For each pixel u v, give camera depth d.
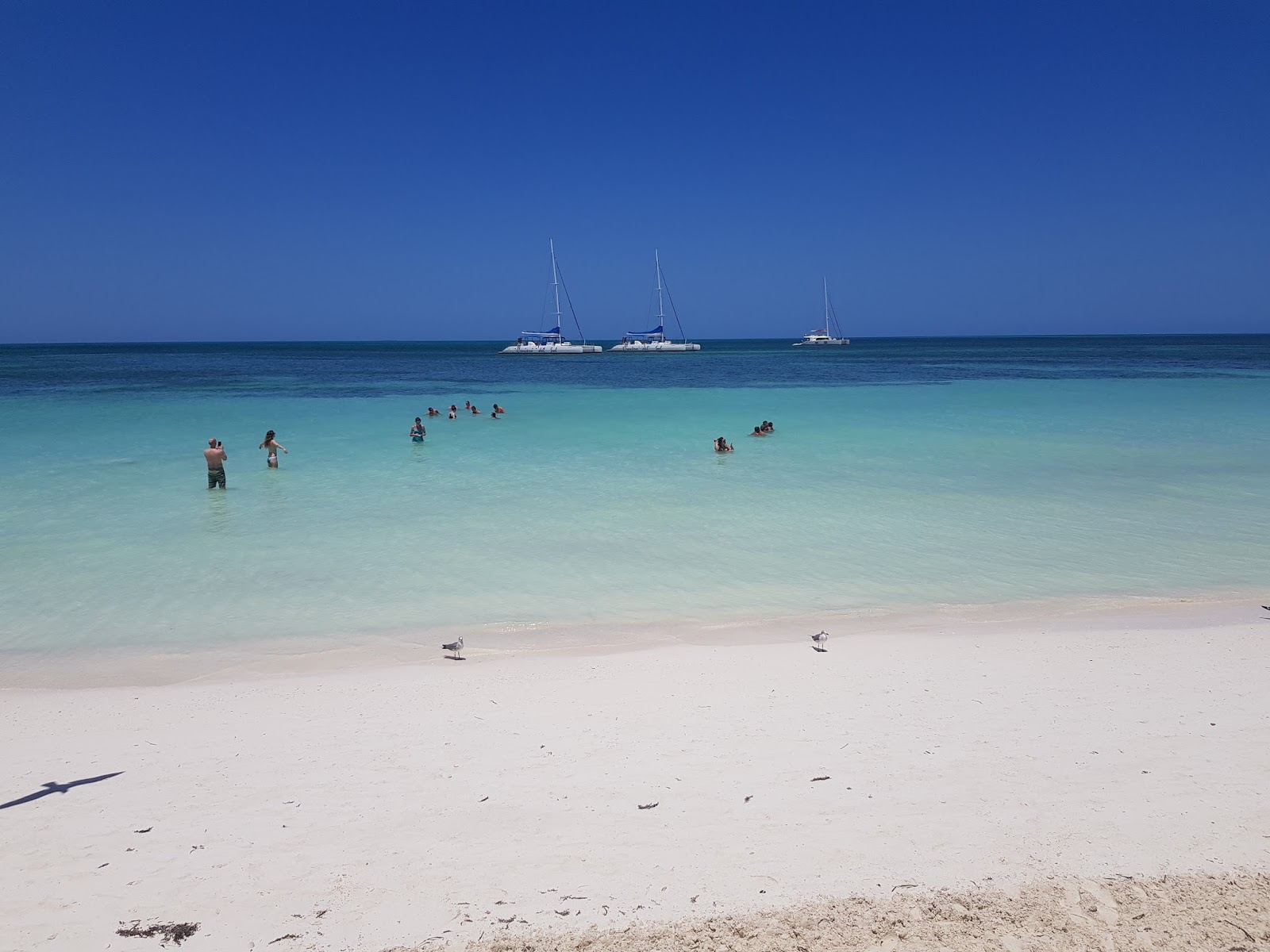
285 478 20.83
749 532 15.42
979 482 20.20
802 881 5.00
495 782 6.38
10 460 23.19
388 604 11.53
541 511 17.23
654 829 5.63
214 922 4.77
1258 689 8.10
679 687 8.43
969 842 5.39
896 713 7.62
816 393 45.62
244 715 7.86
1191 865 5.09
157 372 73.44
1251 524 15.83
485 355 131.75
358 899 4.96
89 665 9.37
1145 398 40.62
